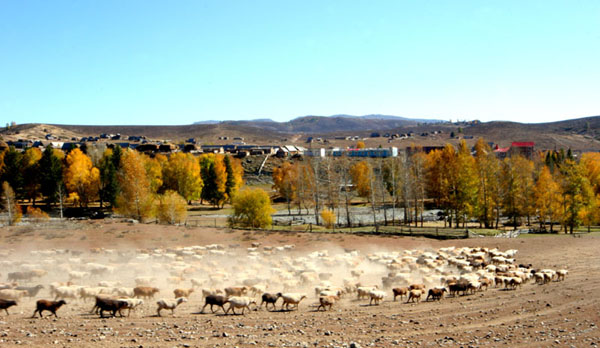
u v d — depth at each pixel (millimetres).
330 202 90688
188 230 57188
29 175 103062
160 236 52281
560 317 21359
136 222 63812
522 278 31000
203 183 110812
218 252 41125
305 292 28047
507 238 57250
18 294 23250
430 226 71500
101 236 51250
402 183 85312
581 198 65562
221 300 22109
